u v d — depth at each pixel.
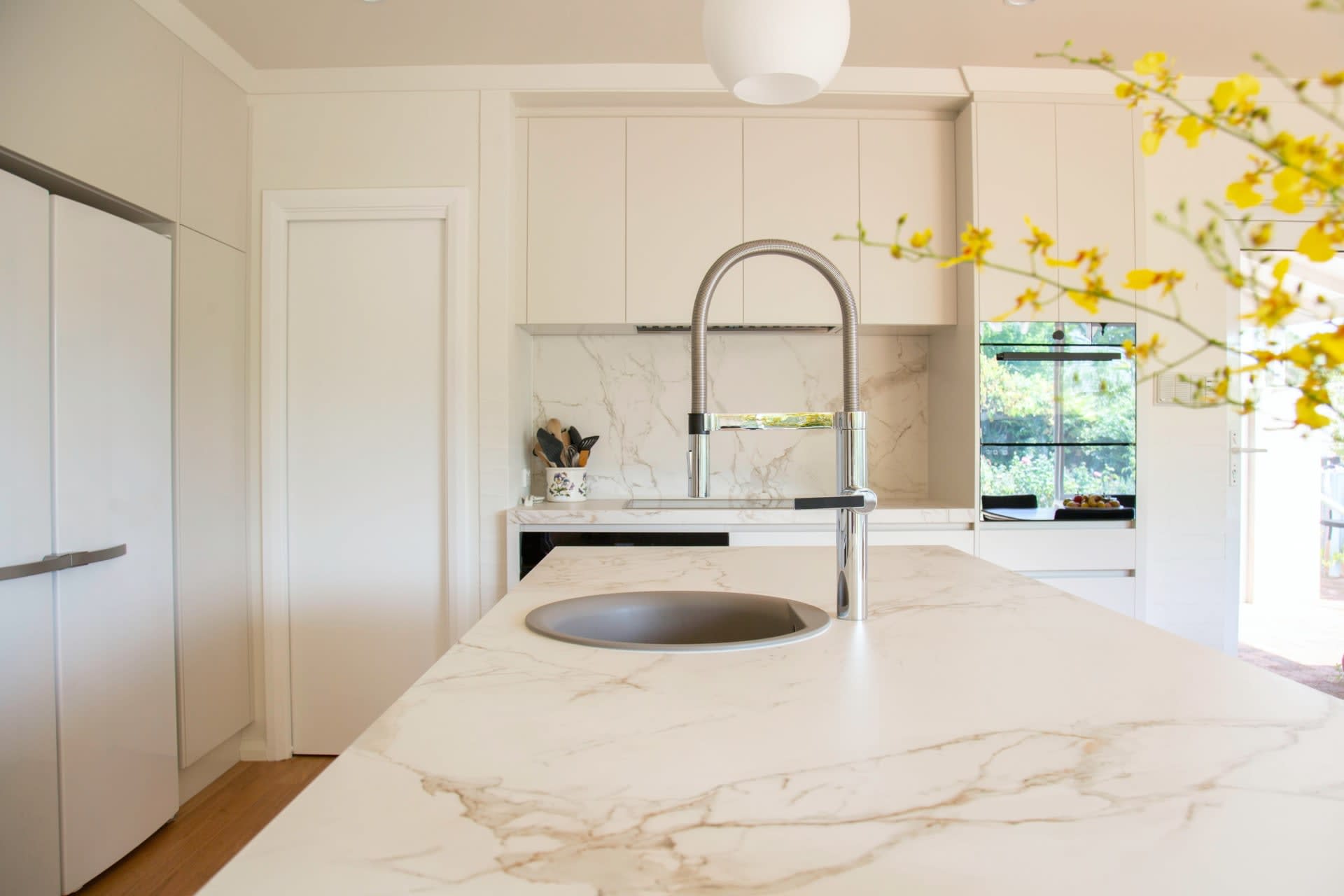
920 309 3.17
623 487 3.50
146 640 2.31
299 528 3.05
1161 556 3.26
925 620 1.20
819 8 1.13
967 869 0.50
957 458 3.20
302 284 3.04
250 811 2.55
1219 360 3.21
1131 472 3.08
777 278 3.15
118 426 2.21
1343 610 3.35
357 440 3.04
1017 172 3.05
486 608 3.01
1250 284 0.39
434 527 3.04
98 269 2.13
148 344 2.34
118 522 2.20
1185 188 3.22
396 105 3.01
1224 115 0.41
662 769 0.66
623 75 3.00
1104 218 3.07
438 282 3.04
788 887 0.48
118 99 2.27
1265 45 2.87
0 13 1.89
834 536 2.98
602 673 0.94
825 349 3.52
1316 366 0.38
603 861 0.51
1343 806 0.58
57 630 1.97
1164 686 0.88
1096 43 2.87
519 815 0.58
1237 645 3.29
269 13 2.61
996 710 0.80
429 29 2.73
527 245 3.13
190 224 2.61
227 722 2.81
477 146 3.01
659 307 3.13
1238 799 0.59
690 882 0.49
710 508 3.04
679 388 3.50
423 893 0.47
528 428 3.42
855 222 3.16
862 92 3.03
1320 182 0.38
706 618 1.38
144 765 2.29
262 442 2.98
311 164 3.00
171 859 2.24
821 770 0.66
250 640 2.99
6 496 1.83
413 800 0.60
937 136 3.19
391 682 3.04
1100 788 0.61
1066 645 1.06
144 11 2.38
